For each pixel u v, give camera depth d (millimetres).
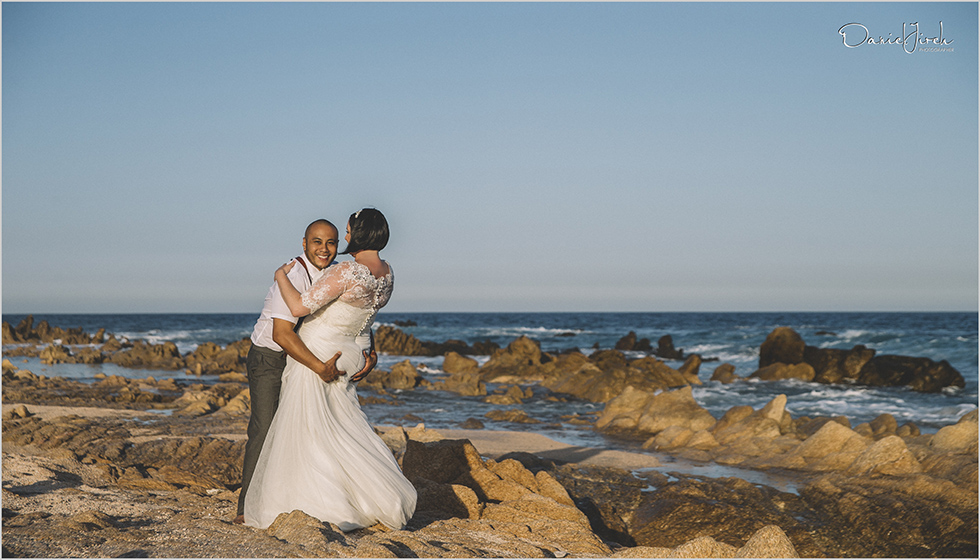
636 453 11648
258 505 4582
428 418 15414
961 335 40625
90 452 8594
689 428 13469
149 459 8617
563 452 11359
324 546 3865
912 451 9562
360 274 4641
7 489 5578
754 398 20781
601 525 7617
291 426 4617
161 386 17906
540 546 4801
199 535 4180
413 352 38906
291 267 4781
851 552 7105
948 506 7695
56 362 27641
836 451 10164
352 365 4797
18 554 3646
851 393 22016
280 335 4562
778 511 7934
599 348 44188
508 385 23719
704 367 33531
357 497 4559
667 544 7355
